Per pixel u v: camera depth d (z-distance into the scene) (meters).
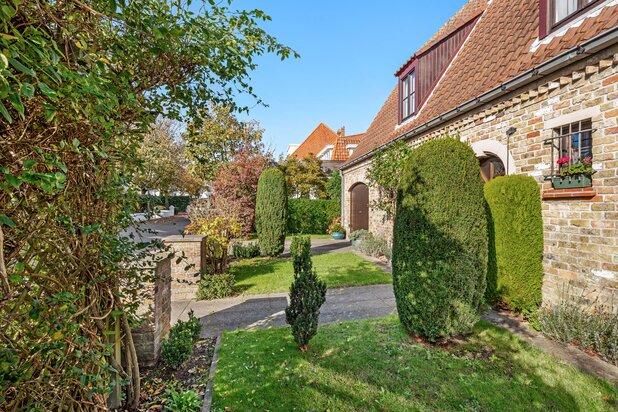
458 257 3.60
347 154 23.44
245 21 2.73
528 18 5.81
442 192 3.63
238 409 2.61
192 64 2.67
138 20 1.94
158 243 2.53
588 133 3.93
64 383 1.75
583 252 3.87
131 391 2.62
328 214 18.38
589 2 4.20
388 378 3.08
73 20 1.67
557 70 4.14
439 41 8.30
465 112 5.98
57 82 1.32
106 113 1.59
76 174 1.78
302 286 3.61
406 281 3.81
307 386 2.94
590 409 2.62
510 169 4.99
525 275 4.42
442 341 3.80
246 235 13.14
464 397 2.78
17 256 1.51
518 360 3.38
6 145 1.37
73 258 1.78
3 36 1.05
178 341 3.37
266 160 17.97
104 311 2.30
